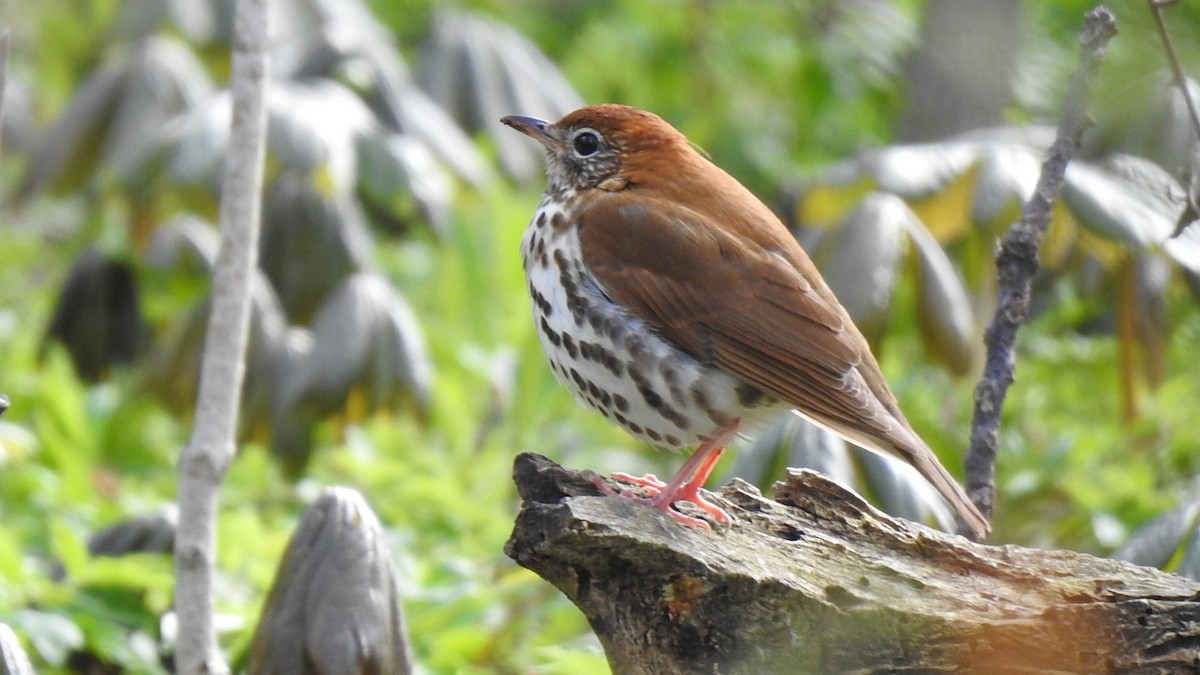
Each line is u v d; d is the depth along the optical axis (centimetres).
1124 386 1210
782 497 716
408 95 1370
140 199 1297
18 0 1953
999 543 1169
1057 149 766
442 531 1155
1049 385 1392
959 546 671
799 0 1914
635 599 627
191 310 1345
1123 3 720
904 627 611
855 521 688
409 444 1348
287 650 687
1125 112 738
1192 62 854
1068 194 1005
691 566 614
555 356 813
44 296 1784
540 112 1534
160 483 1317
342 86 1334
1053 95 1431
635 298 784
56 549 988
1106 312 1509
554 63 2081
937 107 1480
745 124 1967
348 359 1233
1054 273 1277
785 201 1262
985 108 1455
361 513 702
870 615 611
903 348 1496
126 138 1419
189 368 1338
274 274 1302
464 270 1589
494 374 1448
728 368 777
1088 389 1391
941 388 1391
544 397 1423
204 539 787
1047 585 634
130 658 900
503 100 1518
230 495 1201
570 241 802
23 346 1578
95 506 1180
